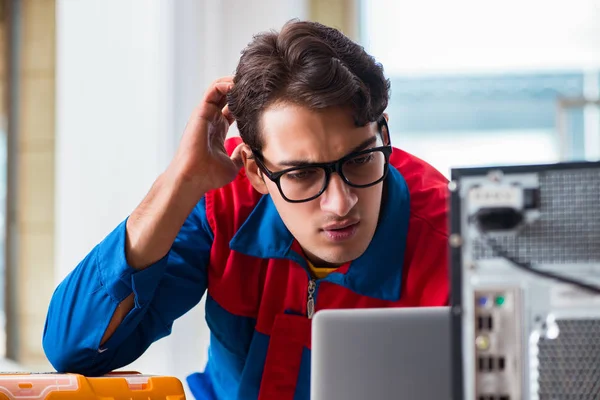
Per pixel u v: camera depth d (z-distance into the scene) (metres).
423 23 4.07
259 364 1.38
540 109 4.29
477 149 4.42
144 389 1.07
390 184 1.34
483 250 0.77
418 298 1.34
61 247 3.49
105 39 3.52
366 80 1.15
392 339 0.98
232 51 3.47
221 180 1.30
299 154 1.13
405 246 1.35
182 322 3.32
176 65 3.48
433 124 4.38
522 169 0.77
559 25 4.07
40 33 3.75
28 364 3.65
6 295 3.67
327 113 1.12
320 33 1.17
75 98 3.52
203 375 1.60
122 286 1.27
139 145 3.48
